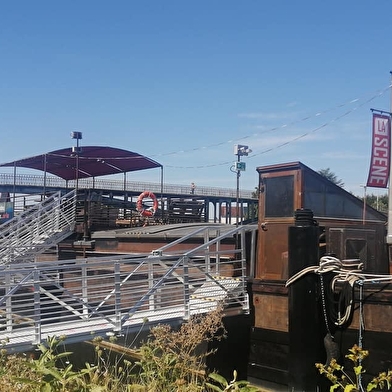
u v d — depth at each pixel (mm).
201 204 24922
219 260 12859
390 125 12422
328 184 11703
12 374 4770
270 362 10352
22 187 41562
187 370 5508
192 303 10570
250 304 10758
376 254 10055
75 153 20516
